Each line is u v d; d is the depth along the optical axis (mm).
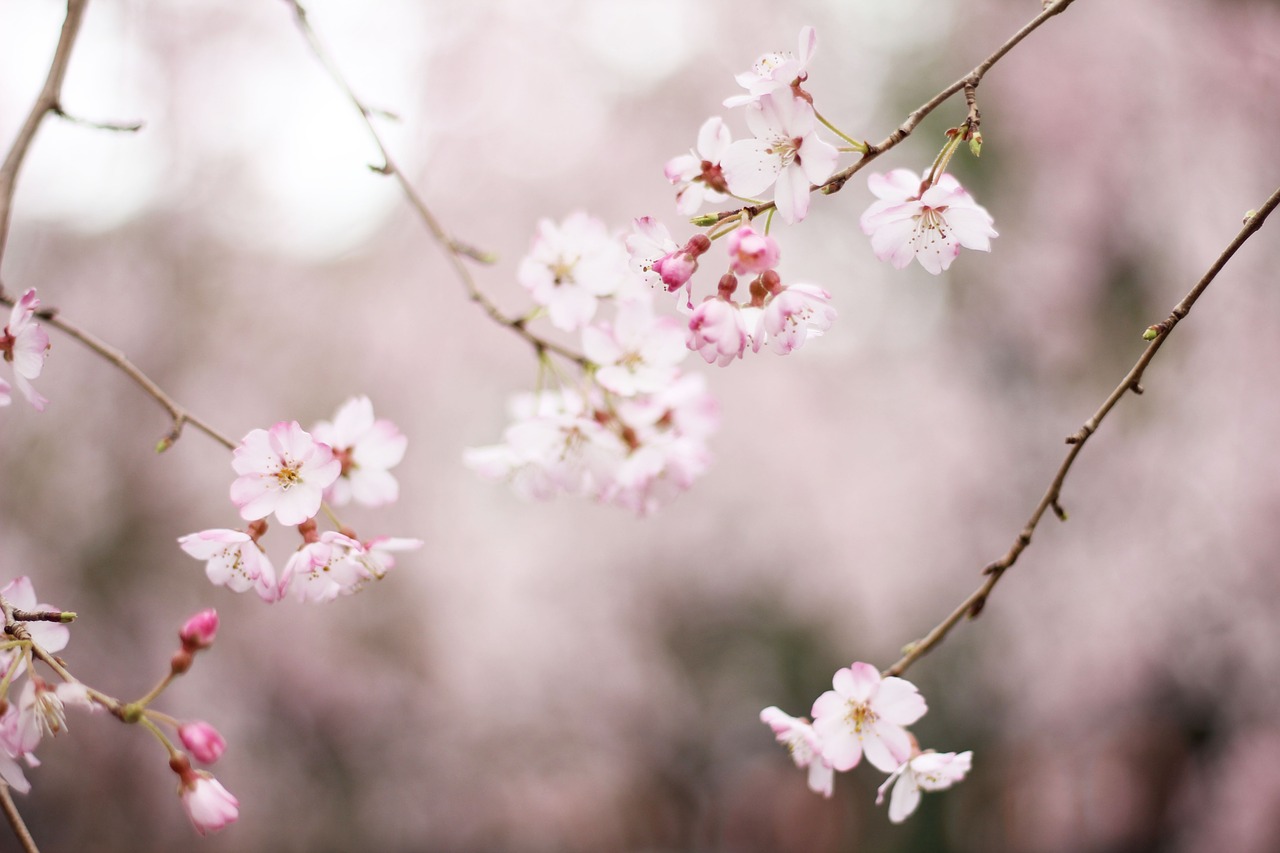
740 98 1030
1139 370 1092
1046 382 5777
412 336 6223
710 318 1048
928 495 6141
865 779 7113
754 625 7066
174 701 5098
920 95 6289
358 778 5762
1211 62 5234
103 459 5109
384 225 6605
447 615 5980
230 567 1146
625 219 6523
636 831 7098
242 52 5406
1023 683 5887
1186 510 5086
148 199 5500
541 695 6301
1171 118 5312
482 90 6379
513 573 6266
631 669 6621
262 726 5492
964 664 6219
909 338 6512
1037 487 5719
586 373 1521
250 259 5934
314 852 5547
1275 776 5113
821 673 7180
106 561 5051
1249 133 5094
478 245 6398
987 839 6434
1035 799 6203
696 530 6500
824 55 6512
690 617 6883
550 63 6422
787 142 1029
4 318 2113
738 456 6531
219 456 5367
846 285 6484
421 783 5969
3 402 1182
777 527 6492
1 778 1019
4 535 4863
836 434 6461
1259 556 4930
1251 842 5098
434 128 6469
